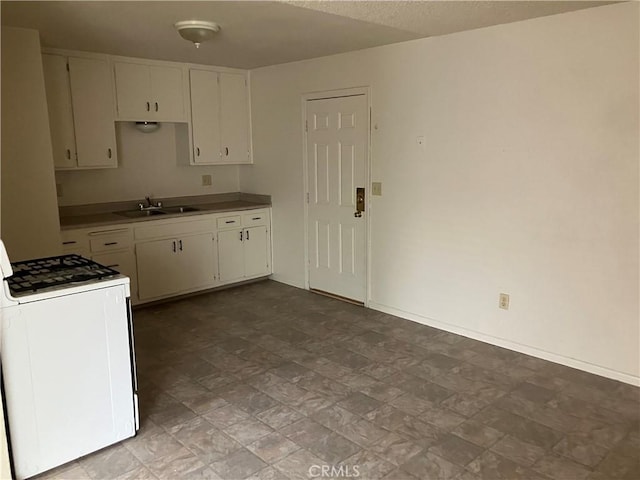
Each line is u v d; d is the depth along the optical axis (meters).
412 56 3.90
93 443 2.45
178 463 2.37
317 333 4.02
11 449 2.20
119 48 4.11
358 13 2.94
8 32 3.27
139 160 5.00
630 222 2.98
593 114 3.04
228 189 5.71
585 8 2.95
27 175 3.42
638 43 2.82
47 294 2.22
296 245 5.23
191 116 5.00
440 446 2.48
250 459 2.39
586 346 3.27
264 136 5.35
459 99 3.66
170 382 3.20
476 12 2.99
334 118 4.59
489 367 3.37
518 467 2.32
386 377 3.24
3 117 3.29
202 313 4.52
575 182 3.16
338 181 4.68
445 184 3.85
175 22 3.26
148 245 4.56
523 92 3.31
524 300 3.52
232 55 4.49
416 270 4.18
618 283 3.08
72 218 4.47
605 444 2.49
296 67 4.84
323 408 2.86
